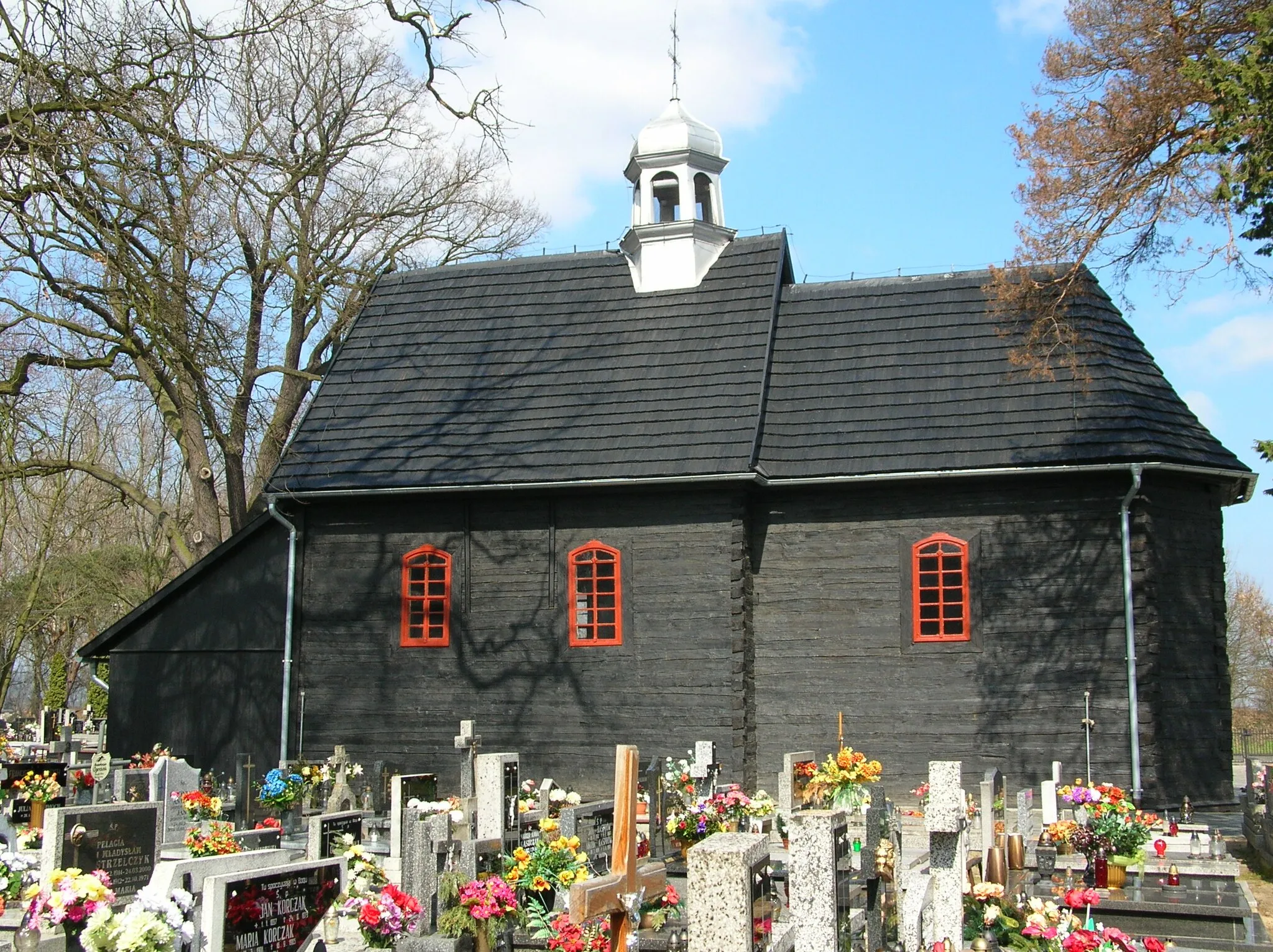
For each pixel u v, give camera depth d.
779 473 24.67
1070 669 23.11
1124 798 19.05
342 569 26.84
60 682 52.03
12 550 55.34
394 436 27.33
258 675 27.44
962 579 23.84
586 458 25.48
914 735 23.67
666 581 24.84
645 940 12.77
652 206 29.86
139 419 37.47
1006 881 14.02
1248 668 68.88
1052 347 24.11
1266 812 19.27
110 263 21.31
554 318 29.14
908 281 27.62
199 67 19.41
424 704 25.92
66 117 19.30
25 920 11.26
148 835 14.12
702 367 26.73
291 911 11.52
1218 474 23.64
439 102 21.84
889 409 25.25
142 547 56.88
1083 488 23.50
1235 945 14.75
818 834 9.80
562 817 16.86
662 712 24.47
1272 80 18.12
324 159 36.19
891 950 11.97
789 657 24.50
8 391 28.02
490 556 25.98
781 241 28.88
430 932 13.70
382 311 30.70
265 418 32.72
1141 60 21.47
